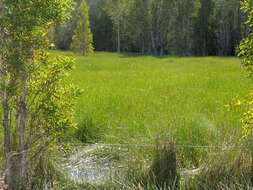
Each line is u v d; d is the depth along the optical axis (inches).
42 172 210.4
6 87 188.4
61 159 245.1
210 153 225.8
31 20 182.4
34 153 204.7
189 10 2517.2
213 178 206.8
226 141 233.9
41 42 190.4
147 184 205.5
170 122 281.4
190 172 219.9
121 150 260.7
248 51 201.6
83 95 465.7
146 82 672.4
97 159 249.4
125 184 207.6
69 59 202.8
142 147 247.4
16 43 183.9
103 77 784.3
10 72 189.6
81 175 226.1
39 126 199.6
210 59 1700.3
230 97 465.4
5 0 178.1
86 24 2335.1
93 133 300.8
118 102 425.1
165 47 2854.3
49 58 199.9
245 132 213.9
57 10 187.8
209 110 376.8
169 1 2581.2
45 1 185.9
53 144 210.7
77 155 252.7
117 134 294.8
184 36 2588.6
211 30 2600.9
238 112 356.8
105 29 3408.0
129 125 317.7
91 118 312.5
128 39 3053.6
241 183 201.5
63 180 215.2
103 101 427.5
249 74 209.3
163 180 207.3
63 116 201.9
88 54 2385.6
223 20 2427.4
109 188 209.5
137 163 223.0
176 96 480.1
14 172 193.6
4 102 190.5
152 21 2753.4
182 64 1288.1
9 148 197.0
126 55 2455.7
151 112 366.3
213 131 271.3
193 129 279.0
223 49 2493.8
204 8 2628.0
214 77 749.9
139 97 470.6
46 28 196.9
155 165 211.9
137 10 2775.6
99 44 3420.3
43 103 194.7
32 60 193.5
